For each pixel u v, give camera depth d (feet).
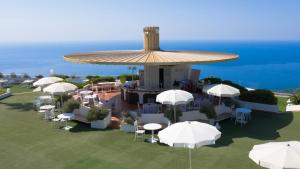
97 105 79.51
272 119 77.97
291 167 29.01
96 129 70.79
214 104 79.66
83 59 85.10
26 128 71.97
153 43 101.76
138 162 52.24
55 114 83.15
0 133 68.39
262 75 293.84
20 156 55.62
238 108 78.23
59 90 76.74
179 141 38.11
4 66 418.10
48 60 546.26
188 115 74.43
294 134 65.77
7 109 90.22
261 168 48.78
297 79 264.11
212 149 57.41
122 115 74.90
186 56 89.97
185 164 50.93
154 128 61.36
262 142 61.05
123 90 93.86
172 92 67.05
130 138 64.34
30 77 143.43
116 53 99.09
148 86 92.53
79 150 58.08
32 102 99.40
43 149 58.80
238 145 59.47
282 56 516.73
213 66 382.83
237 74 302.66
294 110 88.17
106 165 51.21
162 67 92.02
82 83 127.54
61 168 50.39
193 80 101.50
